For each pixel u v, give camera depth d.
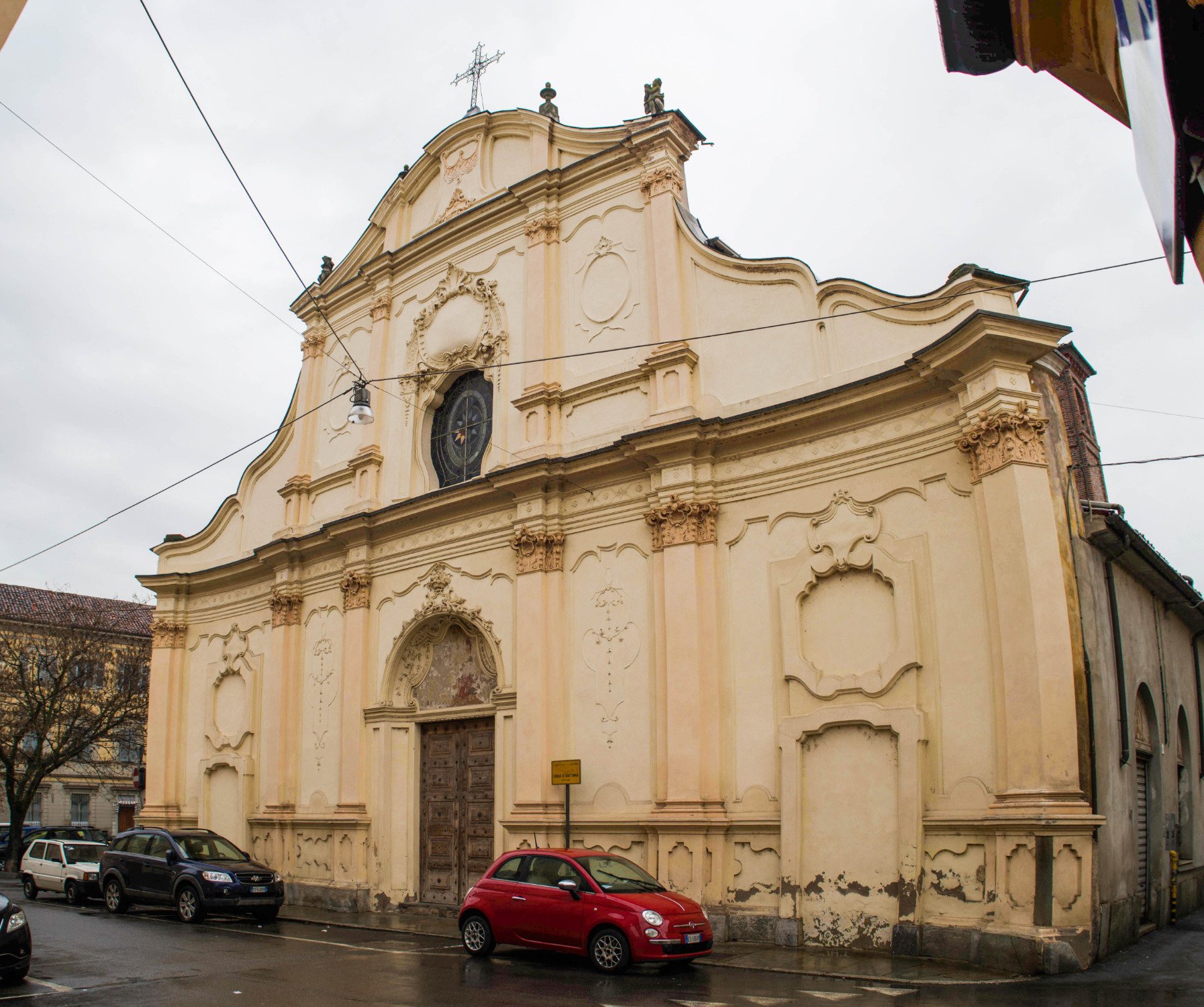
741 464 15.91
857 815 13.53
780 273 16.28
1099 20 4.22
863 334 15.09
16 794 34.12
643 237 18.27
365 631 20.73
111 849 19.20
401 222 23.22
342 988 10.47
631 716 16.20
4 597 44.34
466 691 19.22
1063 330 12.99
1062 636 12.21
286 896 20.66
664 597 15.95
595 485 17.59
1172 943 13.73
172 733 24.80
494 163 21.62
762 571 15.30
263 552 23.05
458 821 18.72
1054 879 11.41
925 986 10.58
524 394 18.80
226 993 10.16
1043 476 12.79
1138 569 15.71
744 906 14.28
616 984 10.85
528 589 17.73
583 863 12.65
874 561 14.11
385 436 21.88
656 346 17.17
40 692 34.97
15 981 10.88
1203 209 3.53
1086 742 12.25
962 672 13.04
